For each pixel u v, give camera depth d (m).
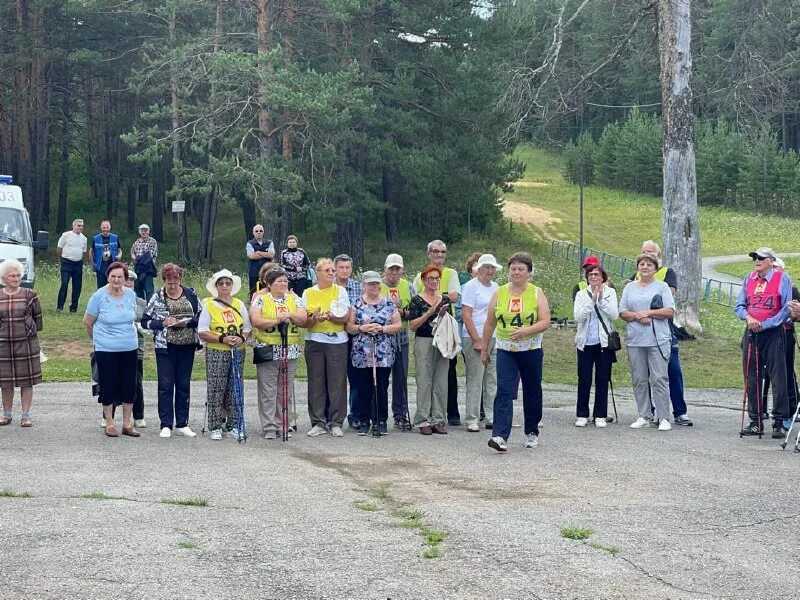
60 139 56.91
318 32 40.38
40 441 10.83
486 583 5.77
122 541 6.59
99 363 11.14
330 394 11.67
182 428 11.40
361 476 9.05
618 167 95.50
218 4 39.25
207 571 5.96
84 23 52.16
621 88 53.53
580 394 12.59
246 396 15.21
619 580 5.86
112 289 11.16
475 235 60.09
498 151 41.84
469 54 41.41
